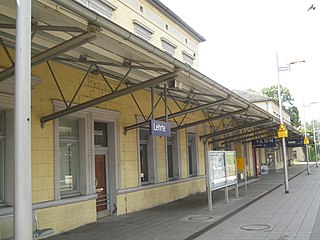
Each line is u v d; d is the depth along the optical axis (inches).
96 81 483.8
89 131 467.8
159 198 620.4
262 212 518.6
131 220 469.4
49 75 410.3
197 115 839.7
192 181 771.4
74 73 447.2
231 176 644.7
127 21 655.8
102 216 496.4
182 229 401.1
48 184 396.5
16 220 171.3
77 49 353.1
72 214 422.9
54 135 409.1
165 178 656.4
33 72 389.4
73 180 457.1
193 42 947.3
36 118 390.3
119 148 529.3
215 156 573.3
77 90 411.5
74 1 225.5
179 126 679.1
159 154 645.9
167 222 447.5
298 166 2187.5
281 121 786.2
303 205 569.9
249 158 1354.6
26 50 180.7
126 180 538.9
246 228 409.4
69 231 407.8
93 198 459.5
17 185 172.9
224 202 617.3
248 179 1179.3
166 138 671.8
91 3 556.4
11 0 212.1
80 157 461.4
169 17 811.4
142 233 388.2
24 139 175.5
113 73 477.4
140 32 694.5
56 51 260.5
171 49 818.8
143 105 597.6
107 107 507.2
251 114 751.7
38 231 312.7
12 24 260.5
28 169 175.3
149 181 623.5
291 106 3363.7
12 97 358.0
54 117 393.1
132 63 400.5
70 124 457.4
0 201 358.9
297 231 381.7
